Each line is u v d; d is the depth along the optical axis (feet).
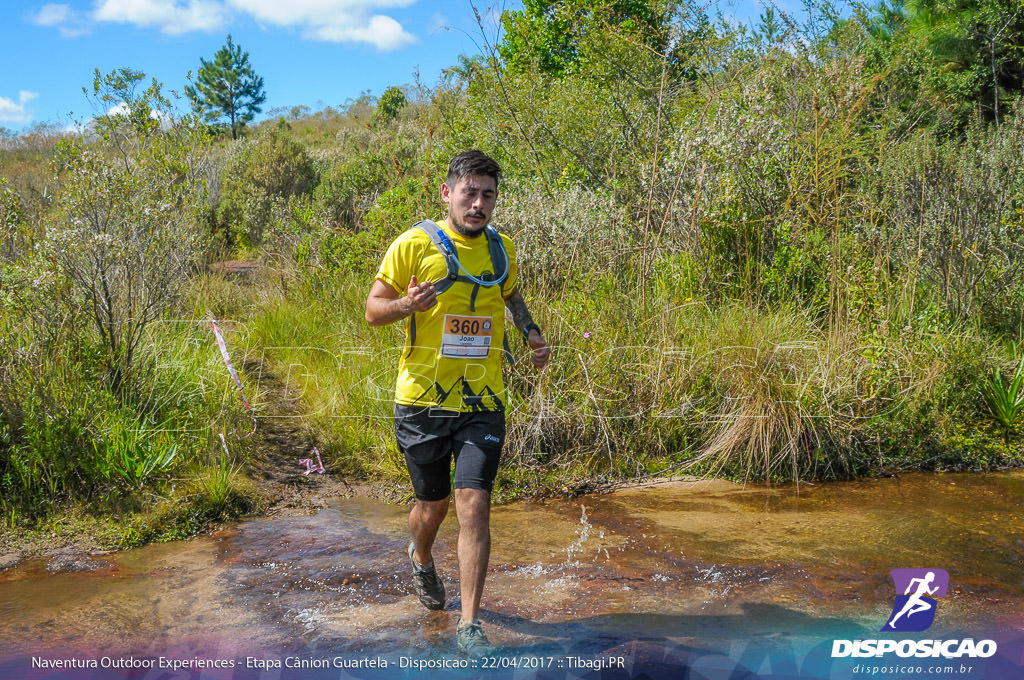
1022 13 38.06
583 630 10.34
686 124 25.50
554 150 29.50
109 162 18.47
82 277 17.42
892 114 29.48
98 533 13.97
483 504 9.96
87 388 16.53
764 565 12.55
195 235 20.06
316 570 12.53
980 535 13.71
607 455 17.58
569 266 20.97
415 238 10.37
